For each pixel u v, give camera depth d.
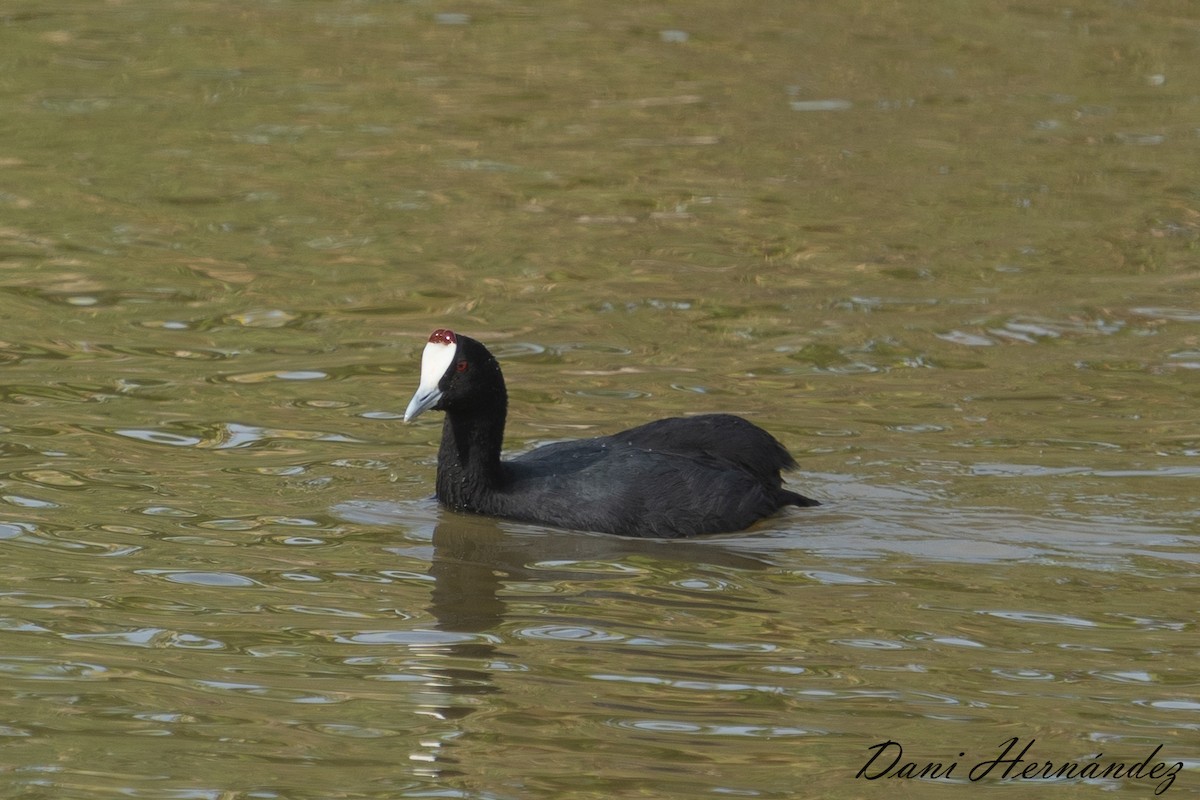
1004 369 16.48
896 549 12.30
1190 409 15.30
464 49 29.27
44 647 10.23
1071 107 26.58
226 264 19.59
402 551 12.22
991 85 27.62
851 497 13.32
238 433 14.58
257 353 16.77
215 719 9.32
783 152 24.39
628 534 12.74
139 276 19.09
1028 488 13.42
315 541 12.32
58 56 28.08
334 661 10.16
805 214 21.81
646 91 27.16
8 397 15.23
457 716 9.42
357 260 19.88
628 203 22.12
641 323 17.89
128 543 12.07
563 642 10.55
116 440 14.28
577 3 32.25
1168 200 22.38
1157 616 11.04
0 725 9.16
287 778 8.66
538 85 27.41
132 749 8.93
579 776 8.71
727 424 13.61
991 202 22.31
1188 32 30.62
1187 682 10.01
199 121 25.16
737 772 8.80
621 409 15.38
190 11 31.23
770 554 12.25
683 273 19.56
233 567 11.72
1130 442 14.48
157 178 22.72
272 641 10.45
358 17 31.28
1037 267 19.83
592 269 19.67
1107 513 12.93
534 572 11.86
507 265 19.78
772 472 13.47
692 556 12.22
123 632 10.51
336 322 17.78
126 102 25.89
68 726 9.19
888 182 23.11
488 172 23.27
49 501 12.82
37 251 19.83
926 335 17.50
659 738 9.19
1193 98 27.05
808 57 29.02
